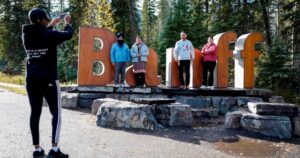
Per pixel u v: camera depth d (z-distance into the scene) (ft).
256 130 25.79
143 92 37.22
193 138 23.71
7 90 55.06
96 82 37.47
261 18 72.59
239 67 41.14
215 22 75.20
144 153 18.74
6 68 119.44
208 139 23.67
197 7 90.79
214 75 40.11
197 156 18.79
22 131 22.18
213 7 79.10
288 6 62.08
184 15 83.10
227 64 40.09
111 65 38.27
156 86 39.68
